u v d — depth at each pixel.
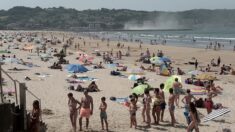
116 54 68.88
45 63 49.78
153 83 35.06
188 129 16.08
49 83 32.81
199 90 29.73
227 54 71.25
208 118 19.69
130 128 18.25
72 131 17.25
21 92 12.91
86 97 17.33
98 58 60.66
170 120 19.81
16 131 12.66
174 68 51.03
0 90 12.44
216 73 45.75
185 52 76.69
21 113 12.88
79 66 39.06
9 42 99.56
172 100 18.80
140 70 39.59
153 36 179.00
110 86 32.41
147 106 18.69
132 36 179.12
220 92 31.05
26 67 43.84
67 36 170.88
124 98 26.14
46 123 18.42
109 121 19.38
